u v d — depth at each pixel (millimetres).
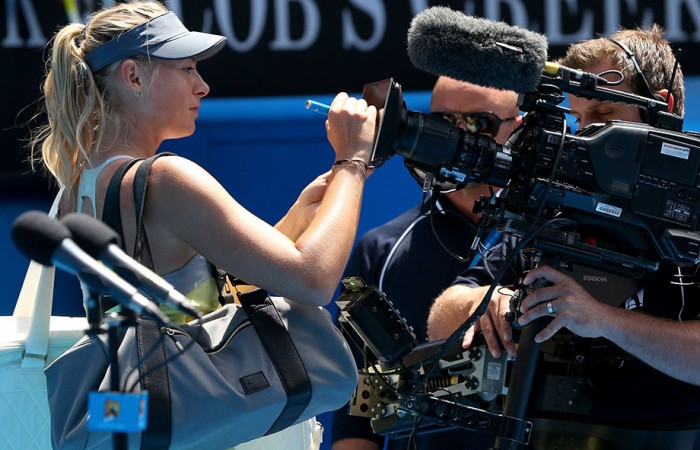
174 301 3559
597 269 4965
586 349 5152
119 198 4500
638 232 4898
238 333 4594
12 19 8086
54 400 4406
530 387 4840
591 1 8125
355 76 8344
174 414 4336
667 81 5598
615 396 5062
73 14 8070
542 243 4859
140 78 4824
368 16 8289
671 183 4844
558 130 4828
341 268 4609
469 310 5395
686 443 5062
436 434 5750
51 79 4887
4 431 4832
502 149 4863
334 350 4750
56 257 3408
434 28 4703
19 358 4879
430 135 4844
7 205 8297
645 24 8133
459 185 5051
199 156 8531
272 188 8641
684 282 5184
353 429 6336
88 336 4434
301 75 8352
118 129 4797
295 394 4551
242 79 8336
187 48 4863
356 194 4730
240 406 4445
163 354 4355
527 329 4887
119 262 3551
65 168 4859
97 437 4344
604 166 4801
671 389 5012
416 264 6457
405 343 5004
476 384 5141
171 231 4488
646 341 4805
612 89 5367
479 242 5141
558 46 8164
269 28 8273
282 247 4496
